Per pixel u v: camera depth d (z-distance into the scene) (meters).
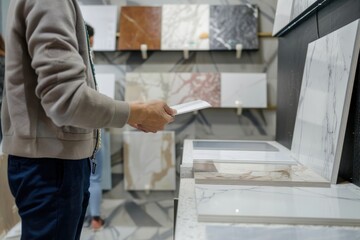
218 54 2.81
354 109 1.04
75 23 0.80
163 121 0.87
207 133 2.87
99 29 2.76
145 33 2.74
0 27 2.62
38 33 0.67
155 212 2.69
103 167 2.79
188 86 2.76
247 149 1.65
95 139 0.98
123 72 2.86
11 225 2.14
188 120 2.87
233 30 2.72
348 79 1.02
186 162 1.31
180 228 0.71
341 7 1.16
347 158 1.08
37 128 0.78
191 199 0.90
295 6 1.50
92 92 0.70
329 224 0.74
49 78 0.66
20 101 0.77
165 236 2.32
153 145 2.82
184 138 2.88
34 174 0.79
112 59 2.85
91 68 0.92
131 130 2.86
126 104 0.77
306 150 1.29
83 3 2.84
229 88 2.75
